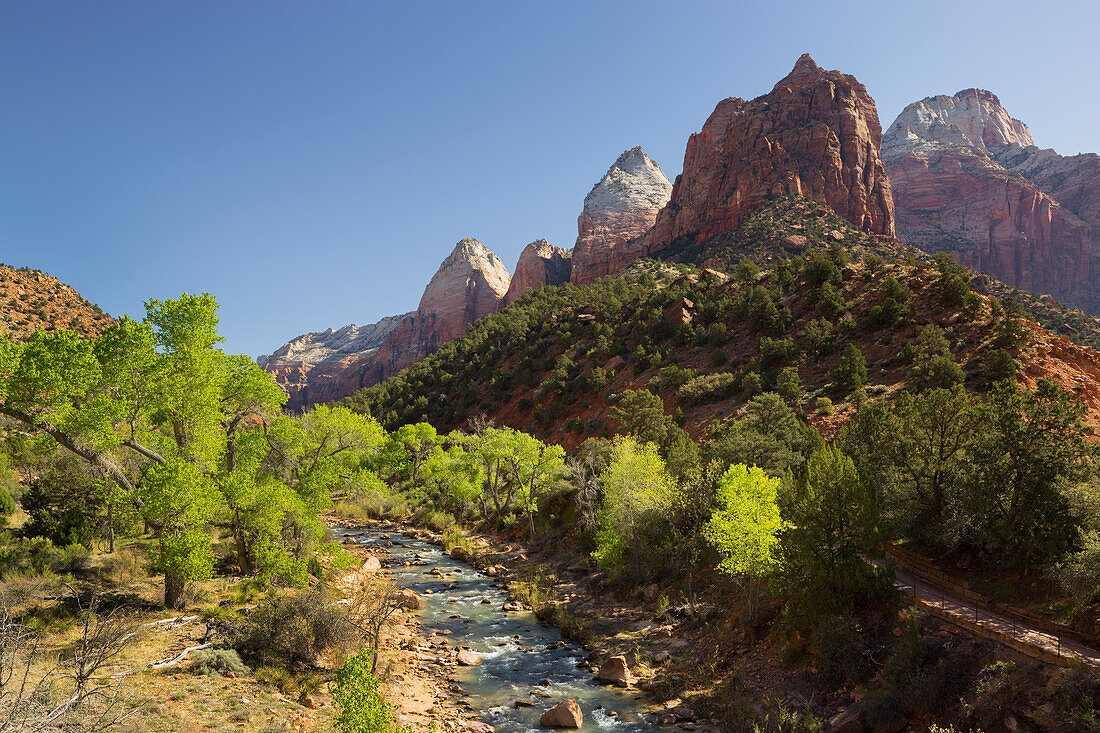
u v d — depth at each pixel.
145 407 26.08
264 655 21.17
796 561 22.17
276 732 15.88
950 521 24.88
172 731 14.87
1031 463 22.55
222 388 30.77
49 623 21.19
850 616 20.58
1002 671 16.33
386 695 20.48
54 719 10.11
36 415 23.34
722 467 35.16
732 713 19.23
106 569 30.19
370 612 27.08
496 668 24.45
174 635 22.30
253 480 31.77
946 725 16.03
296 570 28.23
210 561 24.78
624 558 36.00
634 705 20.86
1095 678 14.40
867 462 32.00
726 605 27.86
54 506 35.06
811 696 19.33
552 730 18.89
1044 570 20.73
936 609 20.30
